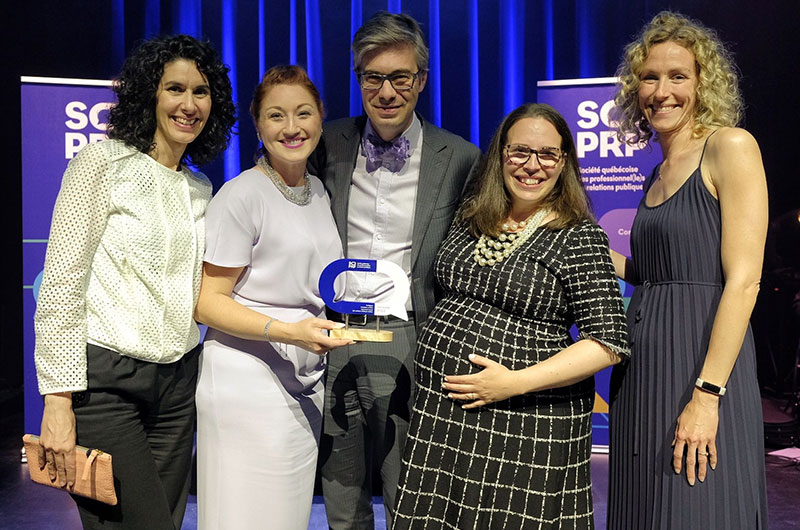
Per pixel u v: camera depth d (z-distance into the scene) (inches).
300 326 76.9
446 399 80.0
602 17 248.4
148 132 78.3
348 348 97.7
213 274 81.1
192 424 84.7
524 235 80.4
